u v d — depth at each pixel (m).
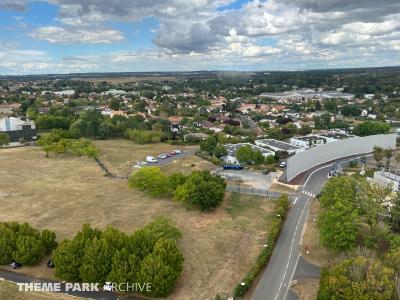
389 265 71.38
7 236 88.12
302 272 85.00
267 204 129.25
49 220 116.50
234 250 95.62
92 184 153.75
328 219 90.00
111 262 77.94
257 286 79.88
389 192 101.12
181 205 128.50
